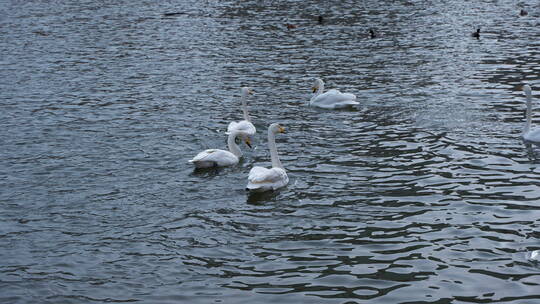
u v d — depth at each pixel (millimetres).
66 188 19266
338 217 16859
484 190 18281
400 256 14852
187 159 21625
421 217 16719
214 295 13531
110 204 18047
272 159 19797
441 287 13594
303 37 43656
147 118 26516
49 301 13438
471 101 27641
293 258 14906
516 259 14570
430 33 44188
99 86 32219
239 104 28422
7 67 36938
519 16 50688
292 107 27781
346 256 14922
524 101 27469
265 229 16344
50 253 15406
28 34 47344
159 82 32750
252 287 13781
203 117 26547
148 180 19781
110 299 13477
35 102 29359
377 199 17906
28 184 19625
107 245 15734
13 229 16641
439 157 21000
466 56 36719
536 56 36219
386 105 27484
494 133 23297
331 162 20875
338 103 27219
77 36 46219
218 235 16094
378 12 53438
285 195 18344
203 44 42406
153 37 45312
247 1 61594
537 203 17328
